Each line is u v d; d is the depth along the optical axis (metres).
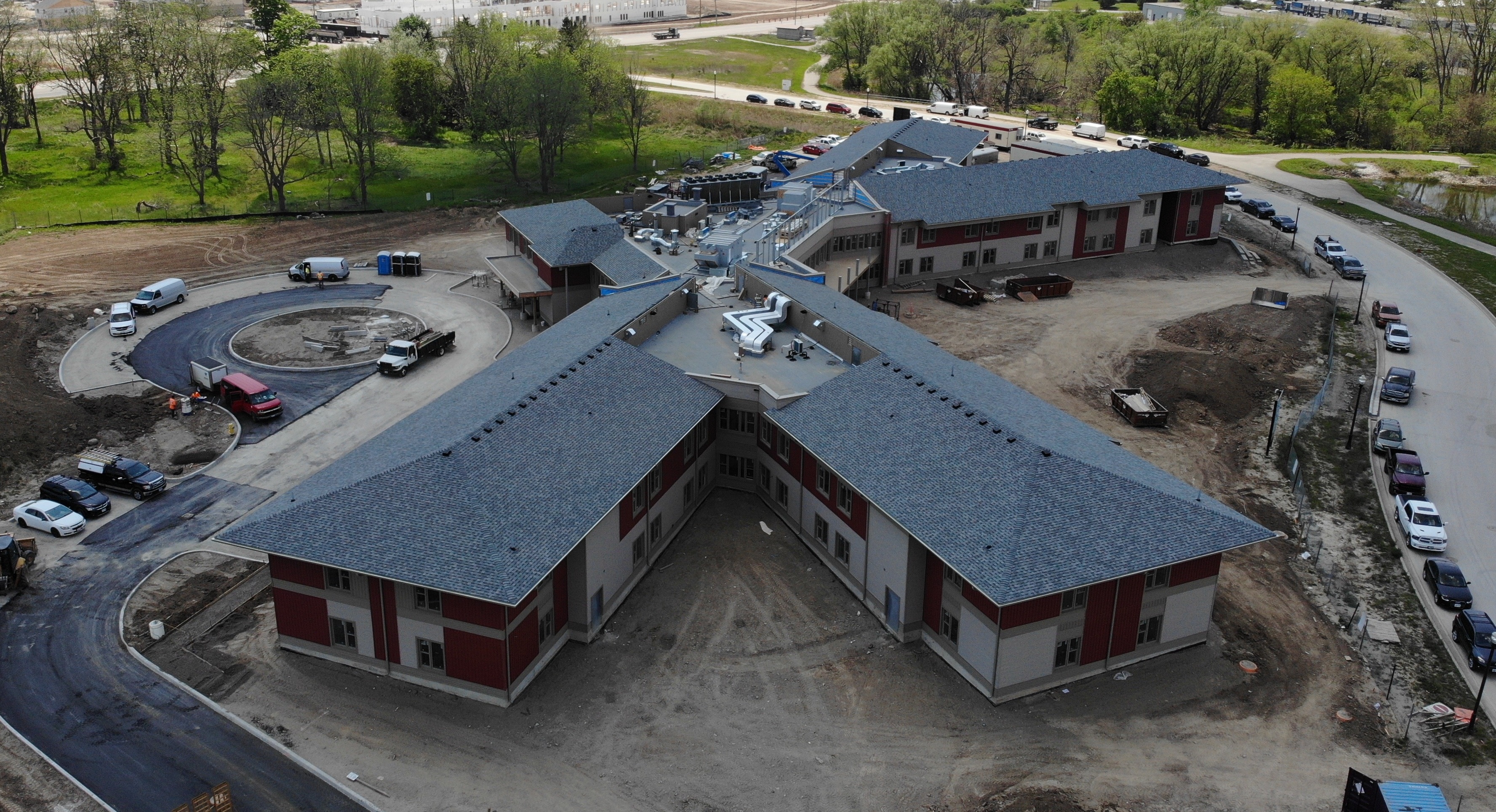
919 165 119.06
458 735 46.28
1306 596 56.88
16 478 66.12
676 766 44.91
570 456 53.38
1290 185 142.25
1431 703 48.94
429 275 105.38
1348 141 177.50
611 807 42.78
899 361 61.34
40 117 154.38
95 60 140.38
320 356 85.25
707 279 82.19
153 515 62.69
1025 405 60.78
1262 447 73.56
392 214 126.12
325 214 124.81
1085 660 49.44
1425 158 159.50
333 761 44.69
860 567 55.62
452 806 42.56
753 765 45.03
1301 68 180.88
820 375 65.81
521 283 91.62
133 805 42.09
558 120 136.75
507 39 163.50
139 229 116.06
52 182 130.25
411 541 46.91
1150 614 50.09
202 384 77.44
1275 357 88.19
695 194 101.56
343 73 133.88
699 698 48.84
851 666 51.03
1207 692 49.25
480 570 45.50
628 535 55.56
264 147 126.69
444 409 59.34
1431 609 55.91
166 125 130.12
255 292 99.44
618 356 62.72
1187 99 185.38
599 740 46.22
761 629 53.69
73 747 45.03
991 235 106.44
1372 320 97.12
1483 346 91.38
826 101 192.00
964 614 49.03
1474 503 66.19
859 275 97.38
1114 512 48.69
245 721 46.66
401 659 49.06
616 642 52.59
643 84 174.62
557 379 58.59
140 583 56.28
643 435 57.22
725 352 68.94
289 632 50.94
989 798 43.22
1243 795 43.34
